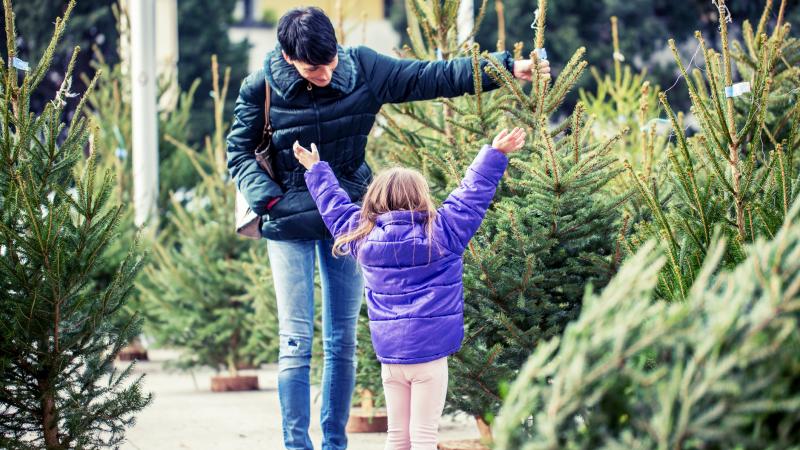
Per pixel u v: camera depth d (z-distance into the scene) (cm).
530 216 607
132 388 606
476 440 723
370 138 891
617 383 337
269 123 606
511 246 603
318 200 564
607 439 331
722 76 573
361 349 734
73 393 589
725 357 323
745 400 319
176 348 1149
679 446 320
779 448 325
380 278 534
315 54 556
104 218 606
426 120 737
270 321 1019
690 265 517
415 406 533
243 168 616
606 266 595
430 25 776
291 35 559
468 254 595
